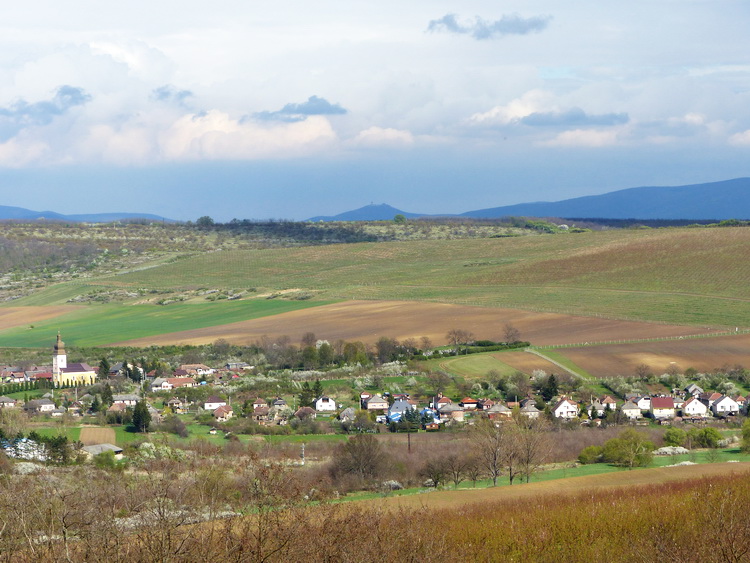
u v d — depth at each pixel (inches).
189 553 1074.7
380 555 1254.3
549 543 1531.7
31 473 1823.3
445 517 1760.6
